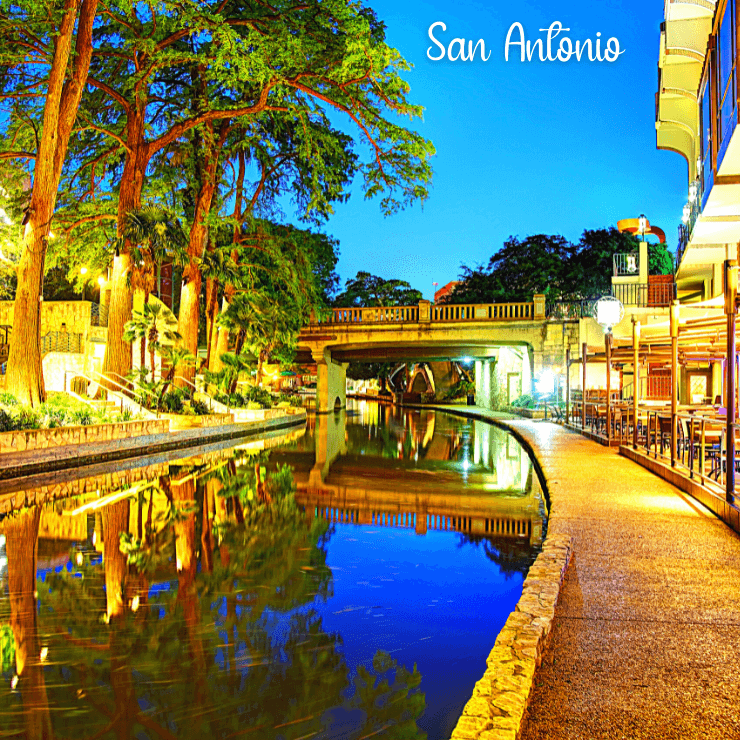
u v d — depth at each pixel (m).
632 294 27.56
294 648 4.53
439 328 34.00
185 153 26.66
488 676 3.12
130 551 7.40
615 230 47.28
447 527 9.08
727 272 7.04
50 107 16.12
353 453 19.62
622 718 2.90
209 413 23.22
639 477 10.65
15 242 23.81
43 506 10.13
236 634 4.80
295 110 23.83
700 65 15.78
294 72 22.80
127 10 19.81
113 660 4.31
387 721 3.48
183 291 25.61
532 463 15.80
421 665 4.27
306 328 36.69
